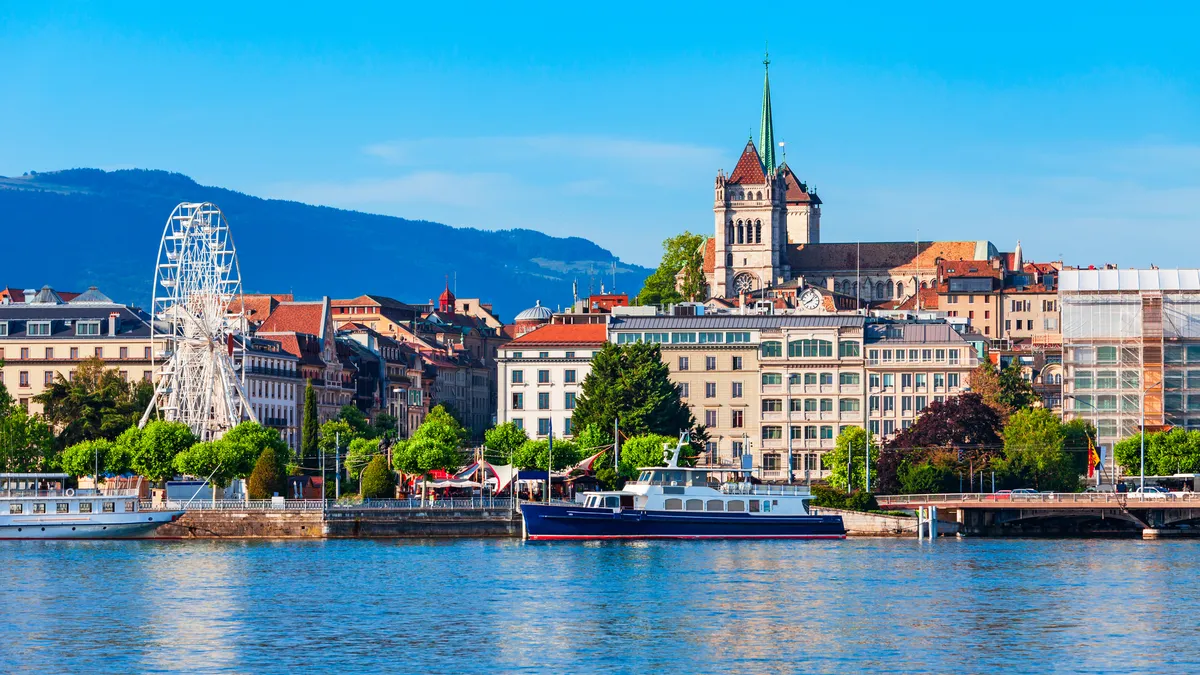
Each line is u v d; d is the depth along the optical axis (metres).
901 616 179.88
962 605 187.25
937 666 154.38
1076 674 151.00
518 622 175.25
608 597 192.38
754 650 161.12
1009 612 182.50
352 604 186.75
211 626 173.00
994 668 153.50
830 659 157.38
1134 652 160.50
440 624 174.12
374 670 152.38
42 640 165.50
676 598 191.62
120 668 153.50
